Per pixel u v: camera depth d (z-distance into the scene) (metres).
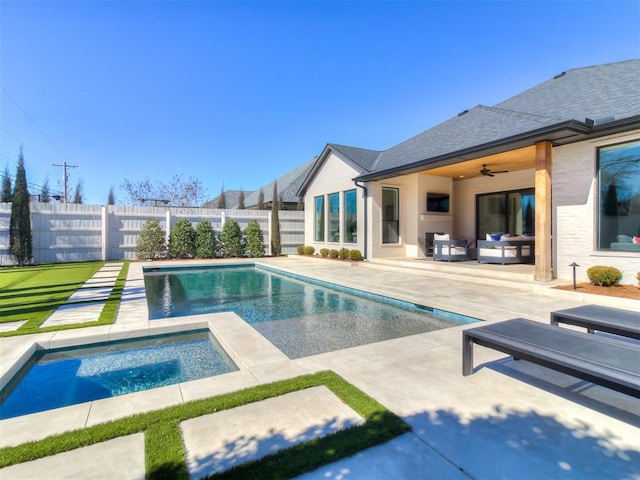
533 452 2.32
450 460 2.24
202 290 10.09
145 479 2.05
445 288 8.46
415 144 14.10
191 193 31.95
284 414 2.78
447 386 3.30
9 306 6.68
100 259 15.70
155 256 16.14
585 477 2.09
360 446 2.35
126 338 5.10
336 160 16.27
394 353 4.20
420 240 14.16
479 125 11.31
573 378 3.46
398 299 7.80
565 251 8.38
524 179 12.45
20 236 13.72
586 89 9.58
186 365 4.61
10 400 3.71
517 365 3.83
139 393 3.16
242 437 2.47
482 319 5.95
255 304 8.19
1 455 2.24
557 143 8.28
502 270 9.61
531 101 10.91
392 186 14.46
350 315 7.08
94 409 2.87
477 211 14.33
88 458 2.24
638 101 7.27
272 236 18.75
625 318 4.05
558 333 3.40
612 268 7.21
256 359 4.03
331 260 15.06
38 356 4.57
